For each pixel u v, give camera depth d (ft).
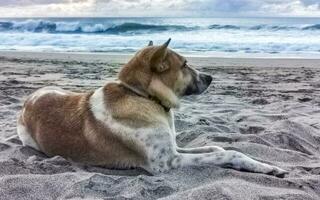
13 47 20.74
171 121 4.16
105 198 3.12
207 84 4.43
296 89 9.45
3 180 3.41
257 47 19.85
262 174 3.65
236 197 3.06
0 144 4.65
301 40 22.04
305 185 3.47
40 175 3.55
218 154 3.85
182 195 3.10
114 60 14.79
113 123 3.92
